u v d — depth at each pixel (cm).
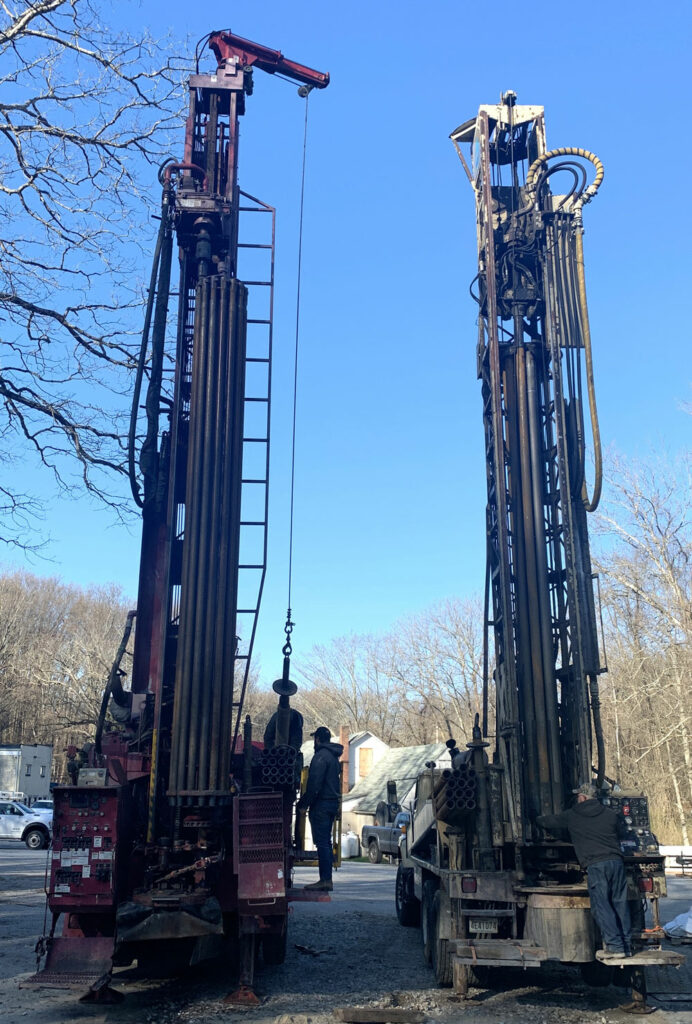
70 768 841
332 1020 774
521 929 881
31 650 6241
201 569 864
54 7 1453
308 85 1234
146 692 949
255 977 950
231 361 918
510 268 1077
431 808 1077
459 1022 783
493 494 1055
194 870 816
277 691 993
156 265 1039
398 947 1167
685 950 1145
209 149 1056
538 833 903
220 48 1180
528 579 966
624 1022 791
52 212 1510
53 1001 830
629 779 3559
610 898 812
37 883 1823
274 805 831
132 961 954
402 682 6531
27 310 1527
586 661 942
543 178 1055
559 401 991
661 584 3259
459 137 1150
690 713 3175
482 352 1086
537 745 924
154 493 1015
